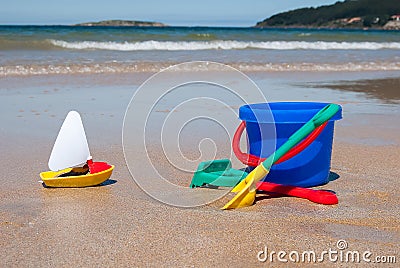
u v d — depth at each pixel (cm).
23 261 236
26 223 278
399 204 315
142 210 299
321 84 899
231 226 276
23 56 1216
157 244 254
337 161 417
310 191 320
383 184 356
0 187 339
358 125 564
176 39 1816
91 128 527
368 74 1080
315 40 2062
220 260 238
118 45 1534
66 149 343
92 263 235
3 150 439
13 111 608
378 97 771
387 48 1836
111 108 636
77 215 290
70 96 720
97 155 426
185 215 290
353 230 273
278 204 311
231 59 1255
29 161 407
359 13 9719
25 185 345
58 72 971
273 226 276
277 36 2127
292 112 324
